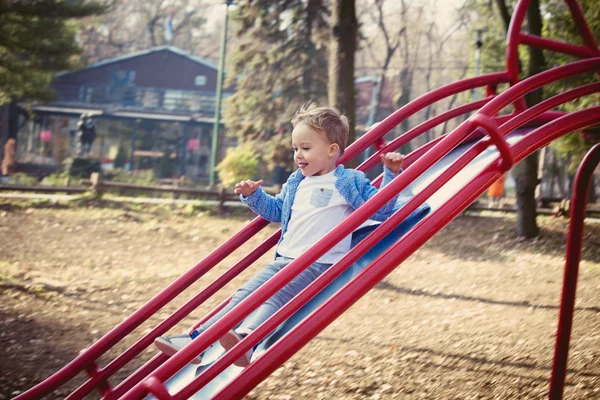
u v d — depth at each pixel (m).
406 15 38.81
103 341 3.56
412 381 5.41
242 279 9.73
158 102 39.62
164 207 16.52
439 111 46.00
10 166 31.22
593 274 10.19
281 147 24.47
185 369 3.46
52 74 21.50
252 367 2.71
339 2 10.28
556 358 4.39
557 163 30.34
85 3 20.64
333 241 2.87
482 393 5.10
